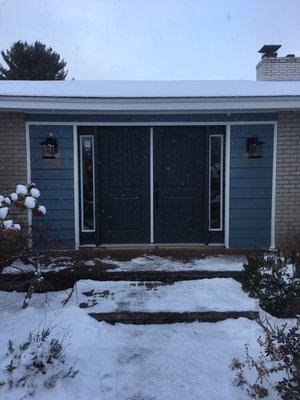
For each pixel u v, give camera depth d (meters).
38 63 23.28
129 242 7.56
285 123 7.14
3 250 5.32
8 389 3.24
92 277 5.73
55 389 3.33
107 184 7.46
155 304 4.88
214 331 4.52
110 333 4.44
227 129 7.20
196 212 7.54
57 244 7.08
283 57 10.84
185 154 7.44
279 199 7.25
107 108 6.54
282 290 4.86
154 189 7.47
